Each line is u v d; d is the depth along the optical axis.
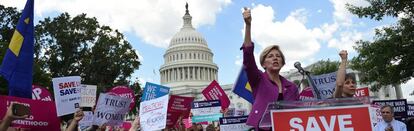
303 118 3.76
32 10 8.08
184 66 127.50
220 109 17.16
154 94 12.52
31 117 7.26
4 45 42.97
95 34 53.03
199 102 17.20
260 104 4.71
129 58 53.91
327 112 3.75
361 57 21.44
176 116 12.84
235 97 110.38
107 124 10.08
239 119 12.77
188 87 123.31
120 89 13.51
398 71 20.41
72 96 9.50
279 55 5.08
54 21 52.62
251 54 4.73
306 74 5.91
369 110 3.72
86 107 14.91
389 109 10.02
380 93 68.50
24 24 7.96
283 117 3.79
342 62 5.45
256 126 4.62
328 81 11.24
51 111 7.48
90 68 52.16
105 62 52.22
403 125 10.00
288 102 3.81
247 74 4.83
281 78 5.15
